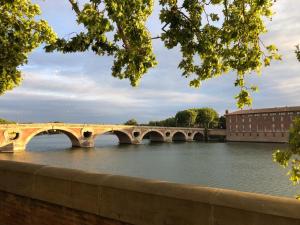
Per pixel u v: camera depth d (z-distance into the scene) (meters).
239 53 11.53
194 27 10.95
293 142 8.03
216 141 196.62
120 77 11.55
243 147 142.62
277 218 4.60
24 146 110.00
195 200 5.39
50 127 119.44
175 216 5.64
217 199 5.20
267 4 10.91
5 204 8.88
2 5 16.81
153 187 5.99
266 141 176.62
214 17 11.06
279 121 171.38
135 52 10.82
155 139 190.50
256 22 11.12
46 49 10.90
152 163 83.25
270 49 11.45
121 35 10.73
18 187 8.41
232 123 193.88
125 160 89.44
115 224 6.50
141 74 11.33
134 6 10.09
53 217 7.68
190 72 12.54
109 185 6.55
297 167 8.58
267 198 4.84
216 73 12.09
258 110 184.50
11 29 18.12
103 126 142.00
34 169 8.10
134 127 161.12
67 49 10.88
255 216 4.79
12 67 18.50
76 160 88.31
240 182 55.69
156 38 11.02
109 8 9.65
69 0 11.20
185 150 126.38
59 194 7.46
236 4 11.05
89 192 6.88
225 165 78.31
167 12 10.74
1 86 20.31
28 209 8.27
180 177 62.16
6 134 105.38
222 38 11.11
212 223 5.21
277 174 62.84
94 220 6.87
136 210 6.15
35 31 18.94
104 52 11.15
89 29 9.82
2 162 9.04
